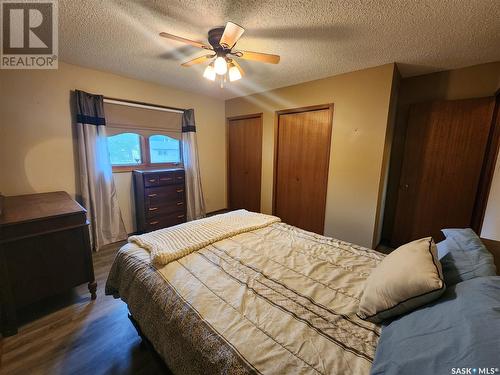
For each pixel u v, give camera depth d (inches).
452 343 23.0
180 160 149.9
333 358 29.7
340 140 110.9
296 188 133.6
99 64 99.4
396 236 117.1
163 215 129.3
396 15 60.4
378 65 95.5
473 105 93.1
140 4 57.5
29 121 91.6
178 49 83.8
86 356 54.4
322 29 68.3
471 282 32.1
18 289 60.7
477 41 73.3
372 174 102.5
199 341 33.9
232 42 61.7
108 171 112.4
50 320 65.3
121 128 117.3
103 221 113.8
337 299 42.1
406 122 111.9
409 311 33.9
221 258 55.9
